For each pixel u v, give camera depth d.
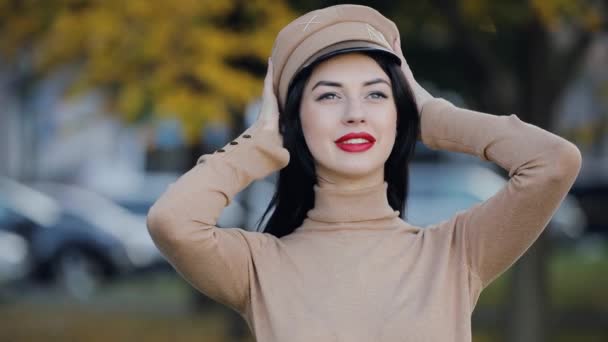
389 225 3.30
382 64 3.28
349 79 3.23
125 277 15.80
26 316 12.48
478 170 18.23
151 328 11.34
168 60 6.60
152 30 6.58
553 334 11.05
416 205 17.77
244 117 7.34
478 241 3.18
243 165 3.20
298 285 3.18
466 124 3.24
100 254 15.66
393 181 3.46
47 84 8.33
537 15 7.40
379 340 3.06
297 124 3.30
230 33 6.76
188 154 9.77
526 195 3.07
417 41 8.84
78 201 16.72
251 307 3.22
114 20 6.61
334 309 3.12
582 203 19.80
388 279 3.17
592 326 11.45
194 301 12.35
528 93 8.44
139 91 6.56
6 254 15.61
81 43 7.02
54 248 15.64
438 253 3.21
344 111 3.22
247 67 7.22
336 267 3.20
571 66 8.47
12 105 20.69
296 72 3.26
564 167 3.04
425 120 3.34
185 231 3.06
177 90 6.54
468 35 8.04
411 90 3.32
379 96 3.26
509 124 3.18
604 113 9.73
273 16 6.94
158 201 3.09
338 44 3.24
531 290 8.92
